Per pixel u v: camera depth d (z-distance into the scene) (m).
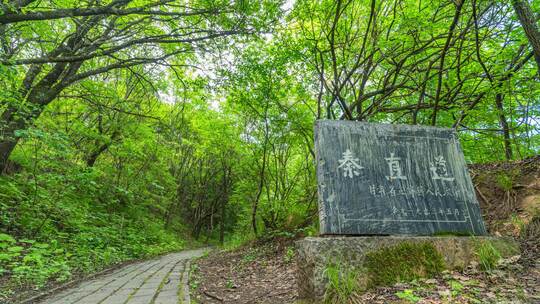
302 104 9.23
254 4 7.16
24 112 7.61
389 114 8.73
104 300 4.38
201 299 4.59
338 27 7.35
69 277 6.11
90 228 9.63
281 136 9.73
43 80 8.64
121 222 12.37
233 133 11.30
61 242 8.29
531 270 3.37
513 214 4.86
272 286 5.16
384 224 3.74
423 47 6.42
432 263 3.46
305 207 9.51
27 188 8.70
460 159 4.32
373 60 7.74
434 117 6.36
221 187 25.61
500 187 5.46
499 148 8.32
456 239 3.63
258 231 11.24
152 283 5.72
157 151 15.36
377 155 4.06
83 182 8.69
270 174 10.80
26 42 7.83
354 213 3.71
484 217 5.20
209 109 12.01
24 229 7.76
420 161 4.16
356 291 3.18
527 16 4.55
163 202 18.83
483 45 6.73
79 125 10.31
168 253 13.68
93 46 7.73
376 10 6.73
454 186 4.12
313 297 3.24
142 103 13.34
